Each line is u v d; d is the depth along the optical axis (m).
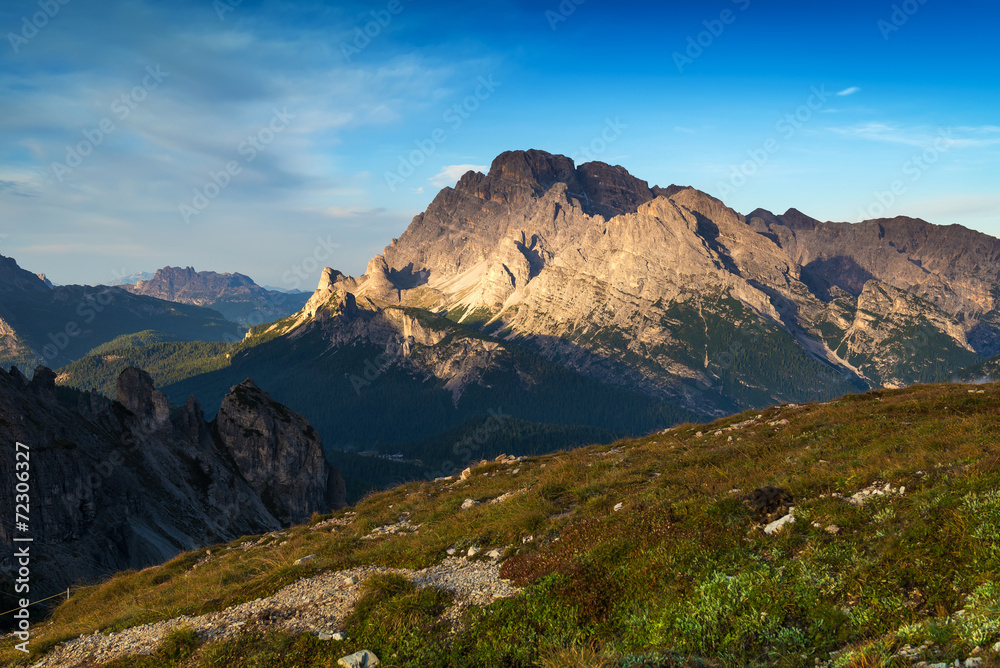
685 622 11.92
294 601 18.12
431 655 13.38
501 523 21.69
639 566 14.83
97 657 17.45
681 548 15.09
